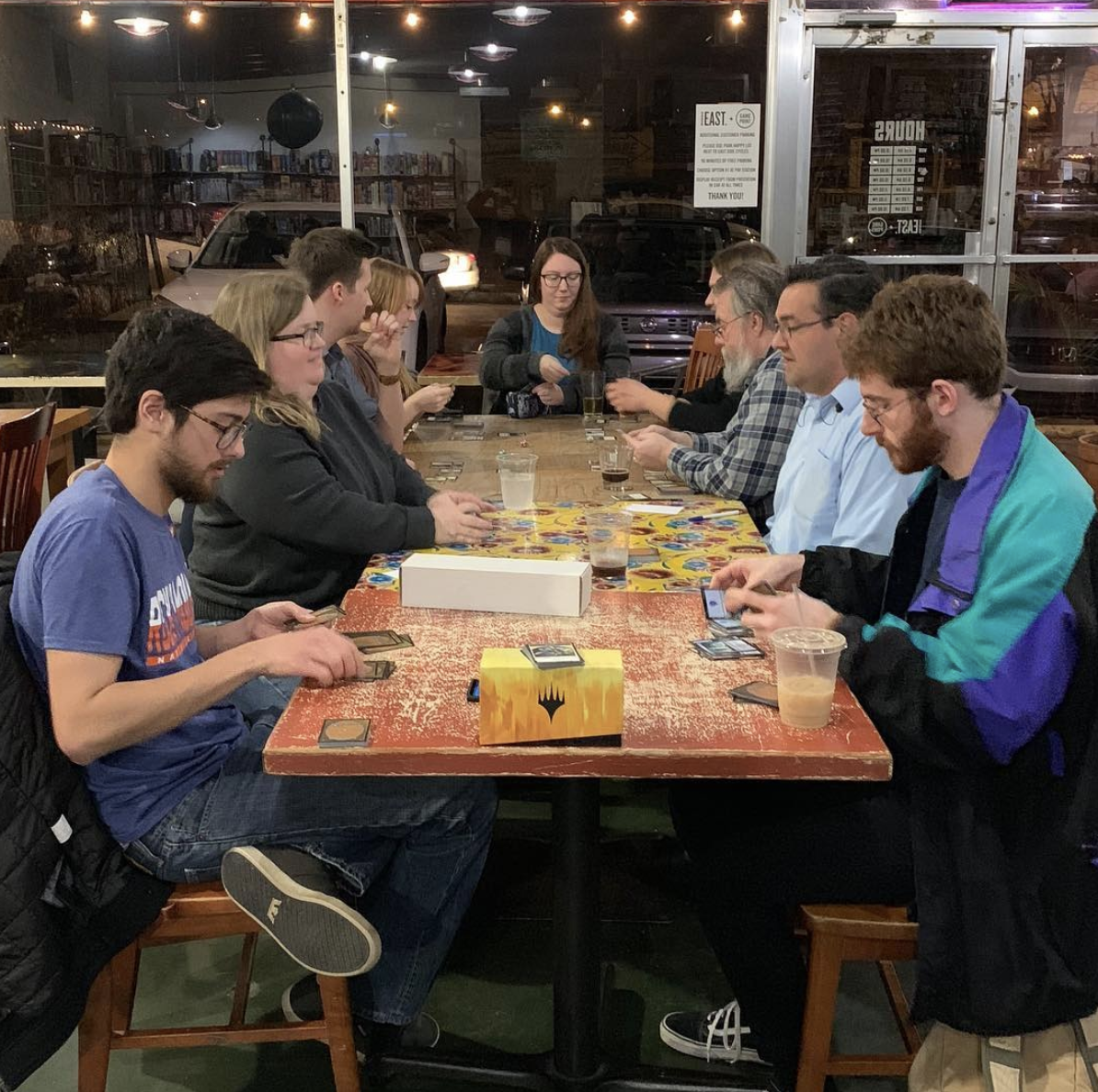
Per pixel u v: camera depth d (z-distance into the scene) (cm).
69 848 154
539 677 136
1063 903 145
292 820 165
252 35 637
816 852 166
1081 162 560
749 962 175
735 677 158
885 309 158
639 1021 213
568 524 247
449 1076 191
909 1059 172
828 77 543
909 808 163
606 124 661
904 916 166
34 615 153
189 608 174
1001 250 567
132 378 155
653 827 285
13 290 655
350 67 562
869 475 209
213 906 169
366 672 159
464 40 662
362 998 179
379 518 223
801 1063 173
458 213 729
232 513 229
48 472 434
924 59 540
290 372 221
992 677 143
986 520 150
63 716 148
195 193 671
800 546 232
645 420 405
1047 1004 144
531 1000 220
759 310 323
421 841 175
